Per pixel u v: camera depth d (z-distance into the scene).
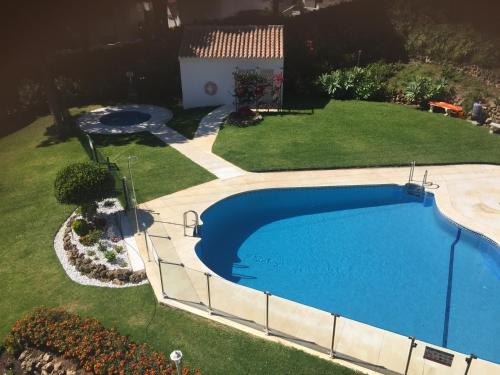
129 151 22.83
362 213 18.12
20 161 22.89
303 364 10.45
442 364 9.45
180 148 22.94
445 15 32.84
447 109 26.12
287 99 29.80
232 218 17.86
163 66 32.81
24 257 15.05
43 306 12.62
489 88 27.75
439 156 21.20
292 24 35.06
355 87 29.38
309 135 23.89
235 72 27.91
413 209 18.33
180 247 14.92
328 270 14.91
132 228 16.08
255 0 57.28
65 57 32.06
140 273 13.66
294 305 10.70
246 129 24.92
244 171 20.17
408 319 12.87
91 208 16.41
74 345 10.79
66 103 30.58
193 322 11.81
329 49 32.66
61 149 24.03
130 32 43.22
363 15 34.78
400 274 14.68
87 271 14.02
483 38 30.56
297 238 16.59
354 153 21.64
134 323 11.87
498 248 15.07
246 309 11.44
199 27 29.41
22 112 29.97
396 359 9.91
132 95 31.05
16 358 11.24
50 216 17.48
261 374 10.27
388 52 32.56
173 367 10.29
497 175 19.61
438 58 30.95
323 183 18.95
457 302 13.48
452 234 16.55
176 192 18.44
